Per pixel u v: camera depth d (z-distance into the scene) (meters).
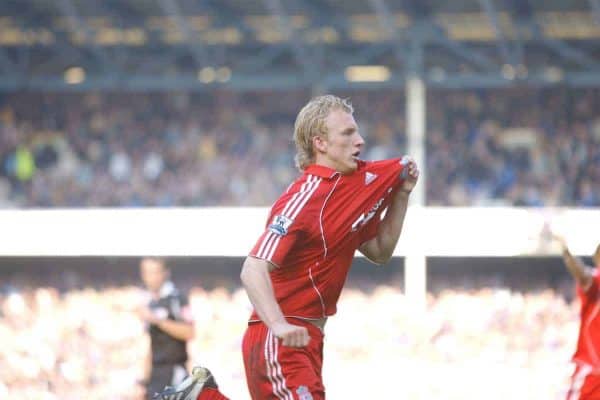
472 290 52.38
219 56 65.50
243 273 10.73
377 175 11.65
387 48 61.75
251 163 63.88
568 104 63.16
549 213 49.75
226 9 62.31
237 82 65.94
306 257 11.23
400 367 47.00
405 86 63.47
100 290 54.62
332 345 48.72
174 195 62.59
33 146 65.88
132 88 67.12
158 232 52.78
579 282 16.39
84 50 67.38
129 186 63.41
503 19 60.09
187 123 66.69
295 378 11.21
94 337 49.84
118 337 49.56
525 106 63.50
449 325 49.44
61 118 67.06
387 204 11.98
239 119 66.81
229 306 52.47
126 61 67.44
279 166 63.78
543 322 49.62
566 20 59.81
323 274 11.32
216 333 50.31
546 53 64.12
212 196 62.47
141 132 66.12
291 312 11.34
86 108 67.56
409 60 59.28
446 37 61.12
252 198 62.12
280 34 64.25
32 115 67.44
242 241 52.38
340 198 11.28
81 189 63.69
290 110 67.06
